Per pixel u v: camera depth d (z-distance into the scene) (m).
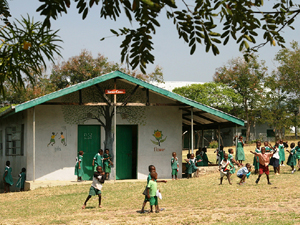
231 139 53.88
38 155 17.72
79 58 46.03
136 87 17.48
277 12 4.12
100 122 18.48
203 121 21.91
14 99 39.59
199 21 3.96
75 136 18.19
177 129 19.30
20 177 17.06
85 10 3.66
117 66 46.19
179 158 19.19
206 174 19.22
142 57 4.29
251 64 51.91
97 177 11.19
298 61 47.09
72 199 13.09
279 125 48.94
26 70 6.19
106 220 9.38
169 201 11.90
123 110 18.86
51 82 45.56
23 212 11.24
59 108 18.12
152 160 18.95
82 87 16.69
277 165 16.84
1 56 5.94
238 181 15.46
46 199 13.41
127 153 19.03
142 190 14.49
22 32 5.88
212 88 49.75
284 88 48.22
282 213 9.14
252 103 52.69
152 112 19.14
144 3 3.44
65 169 17.92
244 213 9.45
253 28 4.11
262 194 11.86
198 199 11.80
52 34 5.95
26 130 17.81
